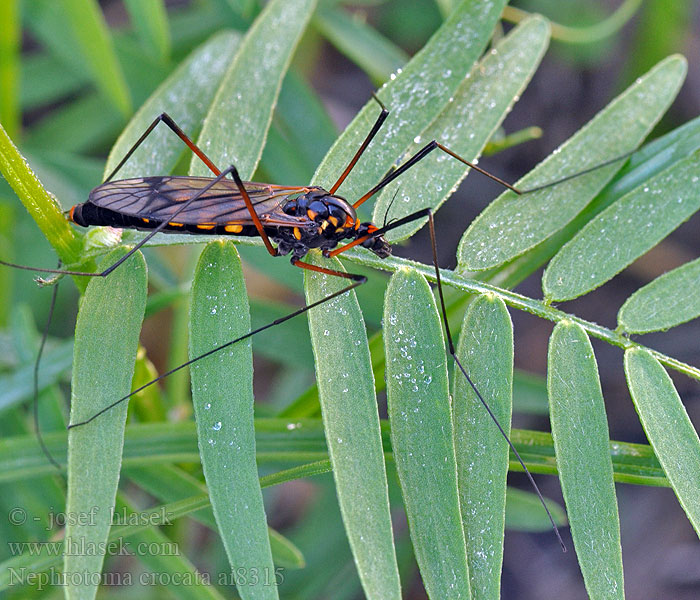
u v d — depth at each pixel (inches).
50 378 7.2
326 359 6.5
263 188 6.9
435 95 6.9
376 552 6.3
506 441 6.5
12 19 7.6
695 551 8.2
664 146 7.0
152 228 6.7
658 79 7.0
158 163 6.9
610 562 6.5
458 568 6.4
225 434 6.4
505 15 7.9
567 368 6.6
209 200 6.8
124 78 7.8
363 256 6.8
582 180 6.9
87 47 7.5
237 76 6.9
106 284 6.6
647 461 6.7
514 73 7.0
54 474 6.9
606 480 6.5
